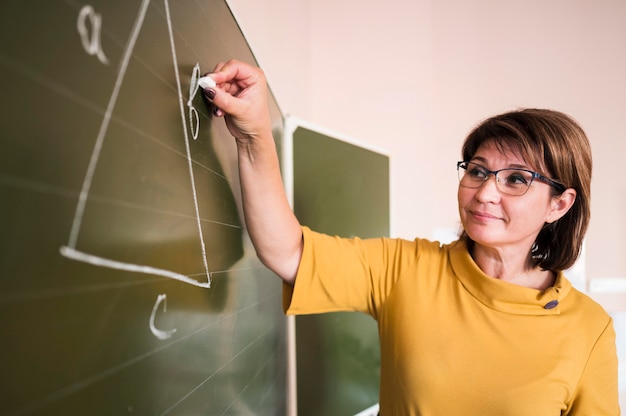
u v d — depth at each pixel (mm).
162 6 418
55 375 269
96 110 306
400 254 846
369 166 1561
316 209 1237
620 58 2189
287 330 1107
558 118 715
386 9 2256
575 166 707
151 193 392
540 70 2252
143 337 377
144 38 379
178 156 457
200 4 538
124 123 344
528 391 683
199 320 515
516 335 719
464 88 2301
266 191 680
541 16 2252
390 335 796
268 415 904
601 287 2152
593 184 2188
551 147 681
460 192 749
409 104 2234
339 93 2262
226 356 623
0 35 228
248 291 761
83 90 292
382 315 831
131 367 356
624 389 2066
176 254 450
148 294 385
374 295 832
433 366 726
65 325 277
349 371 1407
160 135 412
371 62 2254
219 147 614
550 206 719
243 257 733
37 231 252
